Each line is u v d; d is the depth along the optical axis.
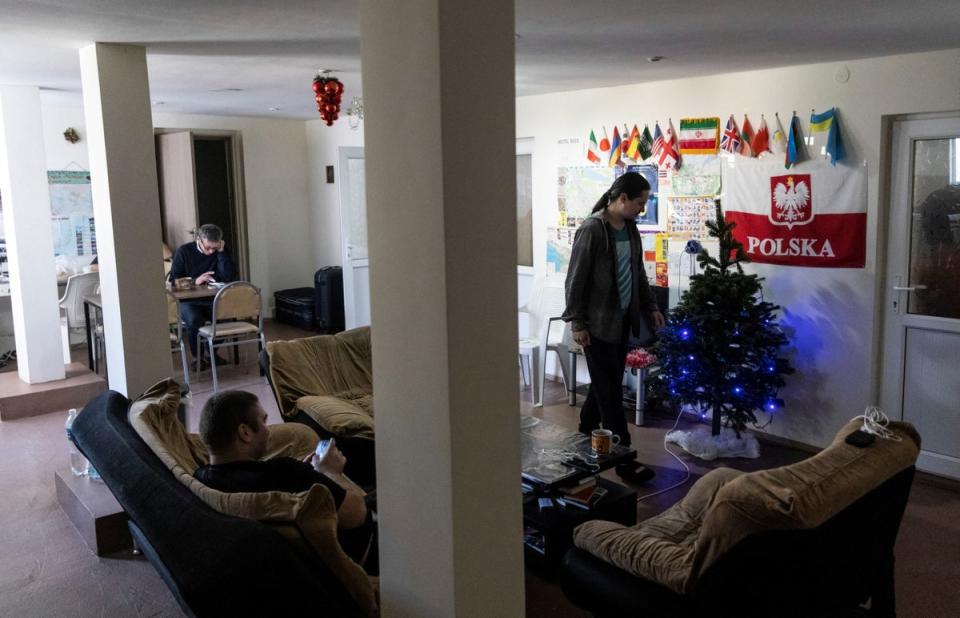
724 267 4.35
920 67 3.90
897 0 2.71
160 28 3.21
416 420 1.70
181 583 1.88
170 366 3.96
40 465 4.34
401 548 1.80
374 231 1.73
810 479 1.98
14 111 5.08
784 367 4.30
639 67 4.40
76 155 7.21
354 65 4.34
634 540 2.32
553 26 3.16
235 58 4.05
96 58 3.57
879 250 4.19
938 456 4.14
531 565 3.16
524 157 6.18
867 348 4.27
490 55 1.58
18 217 5.22
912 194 4.11
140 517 2.17
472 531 1.68
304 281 9.02
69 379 5.53
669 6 2.80
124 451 2.52
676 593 2.13
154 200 3.83
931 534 3.45
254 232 8.54
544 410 5.32
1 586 3.04
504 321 1.68
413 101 1.57
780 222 4.55
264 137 8.49
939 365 4.09
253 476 2.27
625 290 3.94
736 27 3.20
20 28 3.20
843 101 4.20
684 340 4.30
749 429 4.84
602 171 5.48
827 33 3.34
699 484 2.82
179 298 5.78
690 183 4.98
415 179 1.60
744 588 1.97
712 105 4.80
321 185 8.67
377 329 1.77
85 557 3.27
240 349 7.27
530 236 6.26
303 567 1.90
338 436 3.46
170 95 5.91
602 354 3.91
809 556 1.93
